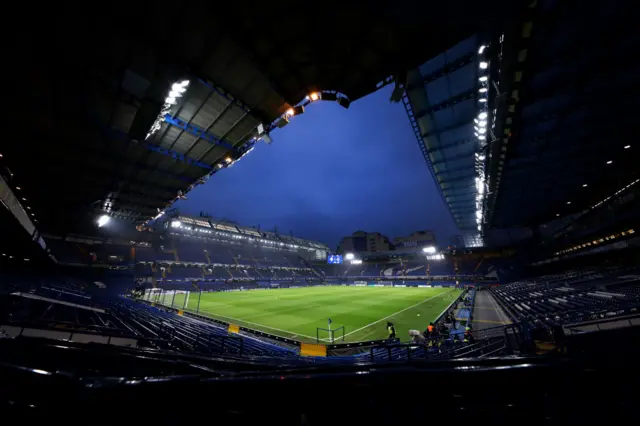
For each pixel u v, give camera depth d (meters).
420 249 83.00
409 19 10.93
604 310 11.91
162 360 2.39
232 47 12.40
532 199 36.16
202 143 20.78
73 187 25.34
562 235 46.91
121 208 33.41
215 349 11.48
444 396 1.21
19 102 14.56
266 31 11.62
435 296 41.75
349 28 11.41
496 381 1.22
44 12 10.22
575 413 1.09
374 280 81.38
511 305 25.11
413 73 19.59
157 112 15.71
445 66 18.64
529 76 14.80
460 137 26.28
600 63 13.92
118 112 15.86
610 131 19.70
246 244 81.62
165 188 28.66
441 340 13.08
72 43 11.52
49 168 21.23
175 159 22.36
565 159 24.08
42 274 37.12
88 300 22.45
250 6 10.56
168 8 10.54
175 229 63.22
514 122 18.39
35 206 27.53
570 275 36.25
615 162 24.62
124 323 15.96
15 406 1.20
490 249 69.44
